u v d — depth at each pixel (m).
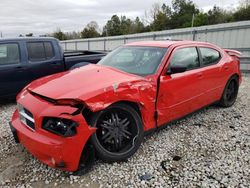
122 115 2.91
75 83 2.82
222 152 3.17
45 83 3.01
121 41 17.72
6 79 5.31
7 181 2.60
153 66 3.37
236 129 3.92
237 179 2.59
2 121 4.43
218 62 4.52
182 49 3.77
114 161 2.87
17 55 5.45
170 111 3.47
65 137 2.37
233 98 5.16
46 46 5.89
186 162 2.94
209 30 12.43
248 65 10.25
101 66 3.58
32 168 2.83
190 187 2.47
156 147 3.30
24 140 2.67
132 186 2.50
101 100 2.58
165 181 2.57
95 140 2.63
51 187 2.50
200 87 4.00
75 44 23.33
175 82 3.44
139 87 2.96
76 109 2.42
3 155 3.13
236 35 11.48
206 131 3.84
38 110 2.53
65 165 2.43
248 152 3.16
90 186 2.51
